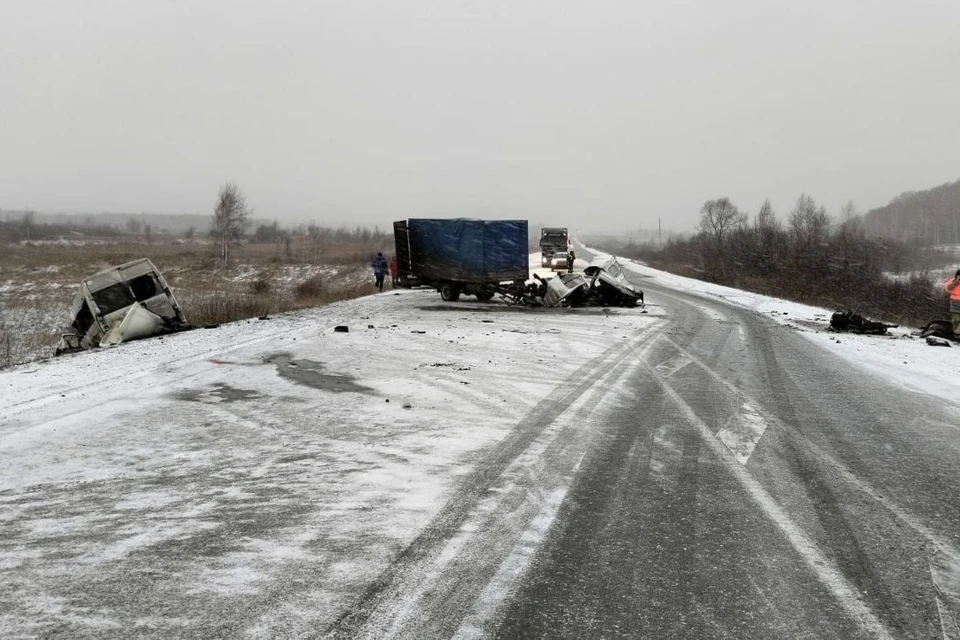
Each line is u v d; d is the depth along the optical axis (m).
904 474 5.42
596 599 3.28
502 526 4.17
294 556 3.67
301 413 7.15
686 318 18.80
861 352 12.93
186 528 4.06
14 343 17.33
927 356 12.50
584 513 4.43
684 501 4.71
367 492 4.73
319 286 28.28
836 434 6.67
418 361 10.67
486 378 9.34
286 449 5.80
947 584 3.51
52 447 5.79
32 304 28.48
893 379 9.91
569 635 2.94
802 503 4.71
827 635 2.98
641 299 22.75
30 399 7.61
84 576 3.41
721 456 5.84
